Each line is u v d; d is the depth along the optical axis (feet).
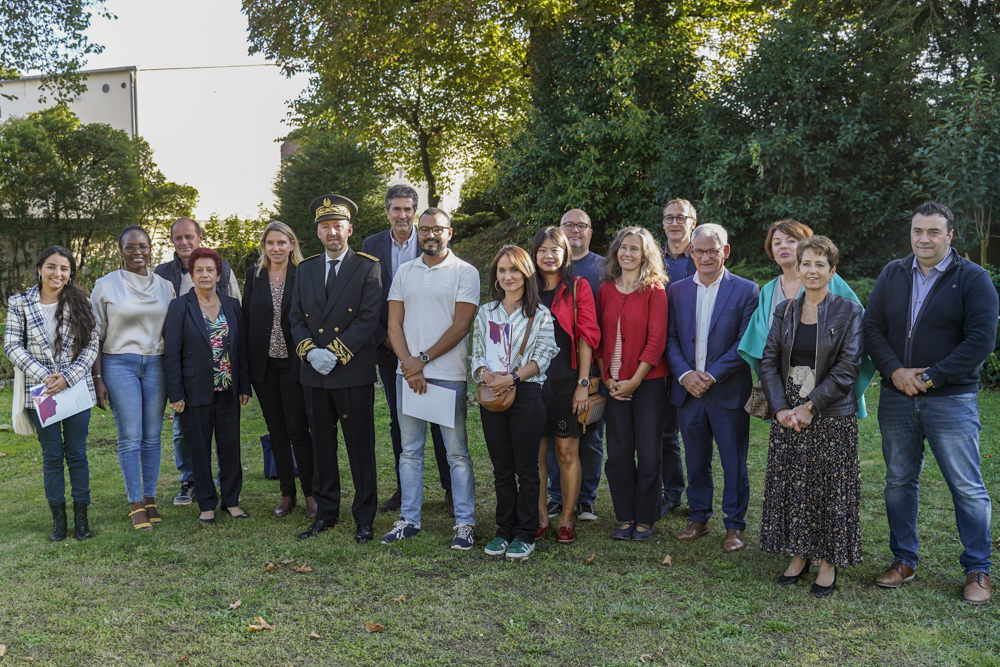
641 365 12.83
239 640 9.40
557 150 40.60
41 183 64.18
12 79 54.95
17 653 9.08
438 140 61.87
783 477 10.89
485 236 59.77
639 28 39.01
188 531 13.53
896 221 31.81
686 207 14.67
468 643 9.34
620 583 11.13
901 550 11.07
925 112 30.19
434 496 15.80
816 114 31.63
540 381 12.39
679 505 14.84
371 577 11.35
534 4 41.37
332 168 62.18
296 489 16.15
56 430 13.03
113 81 76.38
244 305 14.62
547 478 14.52
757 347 12.01
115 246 66.90
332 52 44.16
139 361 13.93
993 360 24.89
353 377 13.10
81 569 11.72
